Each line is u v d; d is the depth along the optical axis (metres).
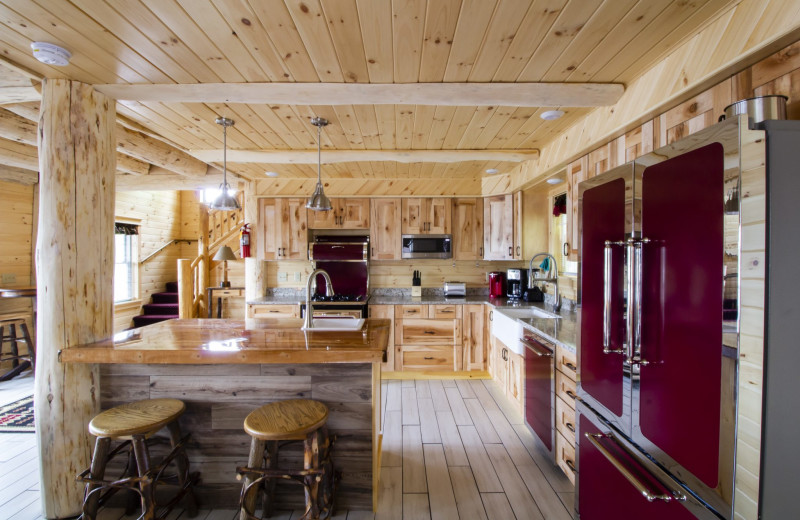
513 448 2.66
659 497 1.23
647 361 1.35
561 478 2.31
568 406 2.16
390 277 4.79
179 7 1.42
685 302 1.17
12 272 4.47
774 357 0.97
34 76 1.91
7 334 4.38
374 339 2.10
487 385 3.93
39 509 2.03
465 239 4.48
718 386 1.04
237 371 2.06
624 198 1.50
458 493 2.17
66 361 1.88
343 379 2.05
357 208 4.45
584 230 1.85
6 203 4.39
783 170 0.98
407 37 1.61
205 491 2.06
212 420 2.06
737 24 1.36
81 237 1.96
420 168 3.91
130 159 4.14
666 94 1.73
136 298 6.21
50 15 1.45
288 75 1.94
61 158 1.92
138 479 1.70
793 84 1.24
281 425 1.66
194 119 2.56
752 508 0.96
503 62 1.81
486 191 4.36
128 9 1.42
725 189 1.01
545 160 3.15
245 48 1.70
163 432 2.05
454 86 2.01
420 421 3.09
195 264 5.80
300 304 4.16
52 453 1.92
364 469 2.04
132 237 6.21
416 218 4.46
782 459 0.97
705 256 1.09
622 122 2.06
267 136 2.91
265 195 4.42
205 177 4.34
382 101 2.09
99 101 2.03
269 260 4.66
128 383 2.08
